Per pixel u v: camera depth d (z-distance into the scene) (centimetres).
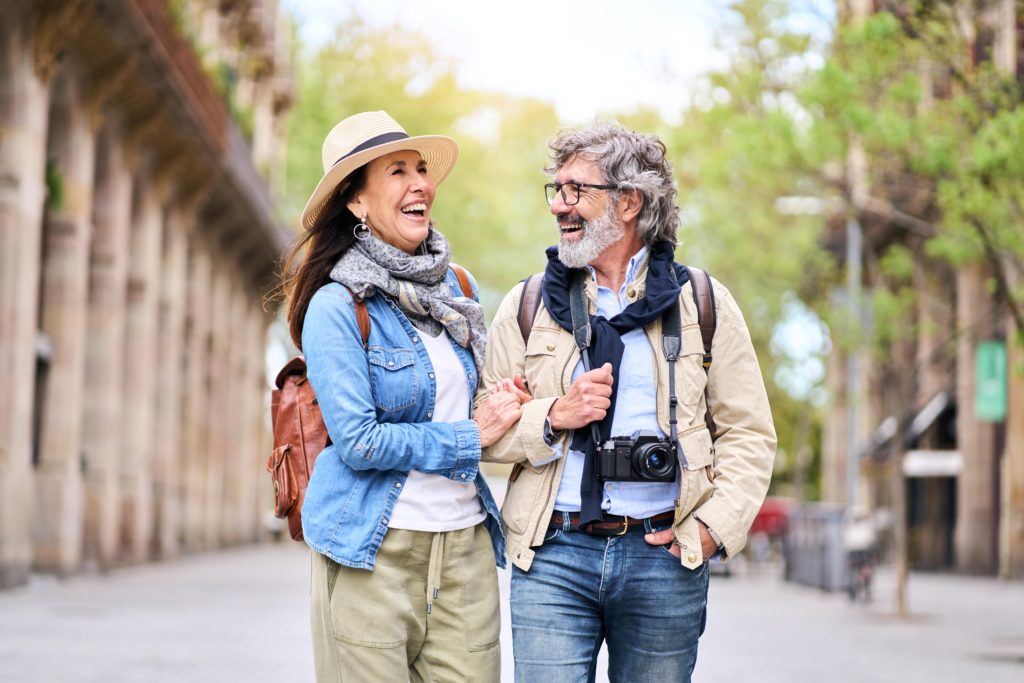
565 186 458
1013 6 1492
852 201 1967
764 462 455
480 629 455
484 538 464
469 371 464
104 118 2411
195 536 3659
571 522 451
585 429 452
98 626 1458
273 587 2264
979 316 3056
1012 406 2822
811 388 4525
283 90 4919
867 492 4250
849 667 1213
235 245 4109
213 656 1191
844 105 1612
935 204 1750
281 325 5447
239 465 4547
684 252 3394
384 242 455
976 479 3209
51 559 2211
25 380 1953
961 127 1523
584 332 456
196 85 2791
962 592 2588
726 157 2208
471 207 5044
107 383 2584
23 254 1945
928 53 1559
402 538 444
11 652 1177
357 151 452
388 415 449
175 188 3150
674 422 448
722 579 3328
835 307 2381
